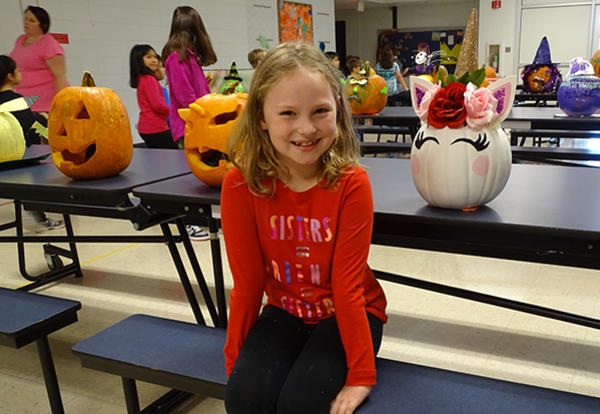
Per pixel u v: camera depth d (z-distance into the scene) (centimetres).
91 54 604
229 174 131
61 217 477
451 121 136
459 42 1494
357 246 124
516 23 1257
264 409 120
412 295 278
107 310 283
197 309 228
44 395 211
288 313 139
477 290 281
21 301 184
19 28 527
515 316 251
